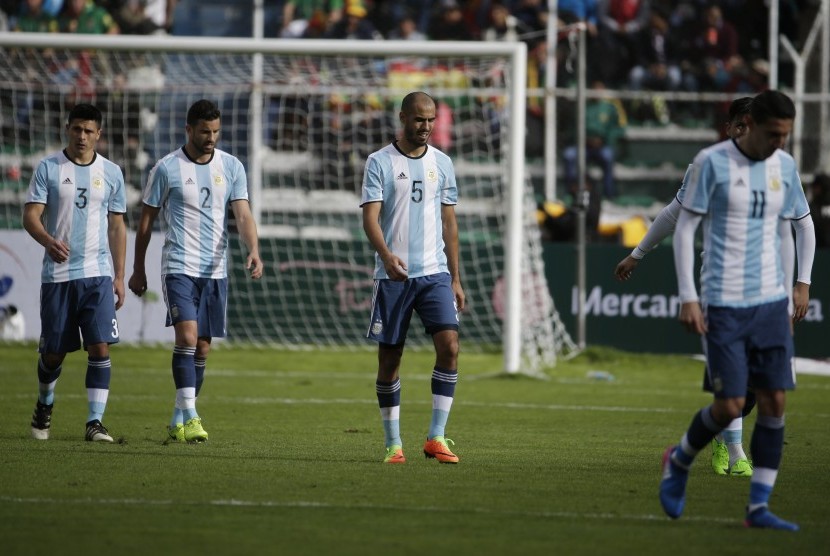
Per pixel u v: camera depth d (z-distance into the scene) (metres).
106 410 37.09
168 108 67.75
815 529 19.11
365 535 17.94
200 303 29.72
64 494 21.17
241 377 49.16
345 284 59.78
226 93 69.62
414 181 25.88
